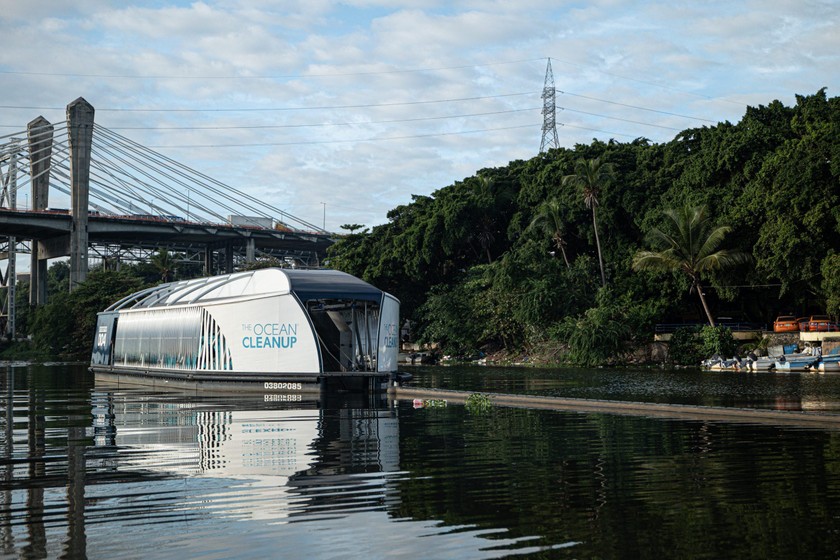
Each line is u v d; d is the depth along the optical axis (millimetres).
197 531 8656
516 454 13523
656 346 53188
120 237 125812
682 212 50219
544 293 56250
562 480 11203
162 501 10055
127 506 9797
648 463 12516
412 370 47969
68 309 91500
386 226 77688
